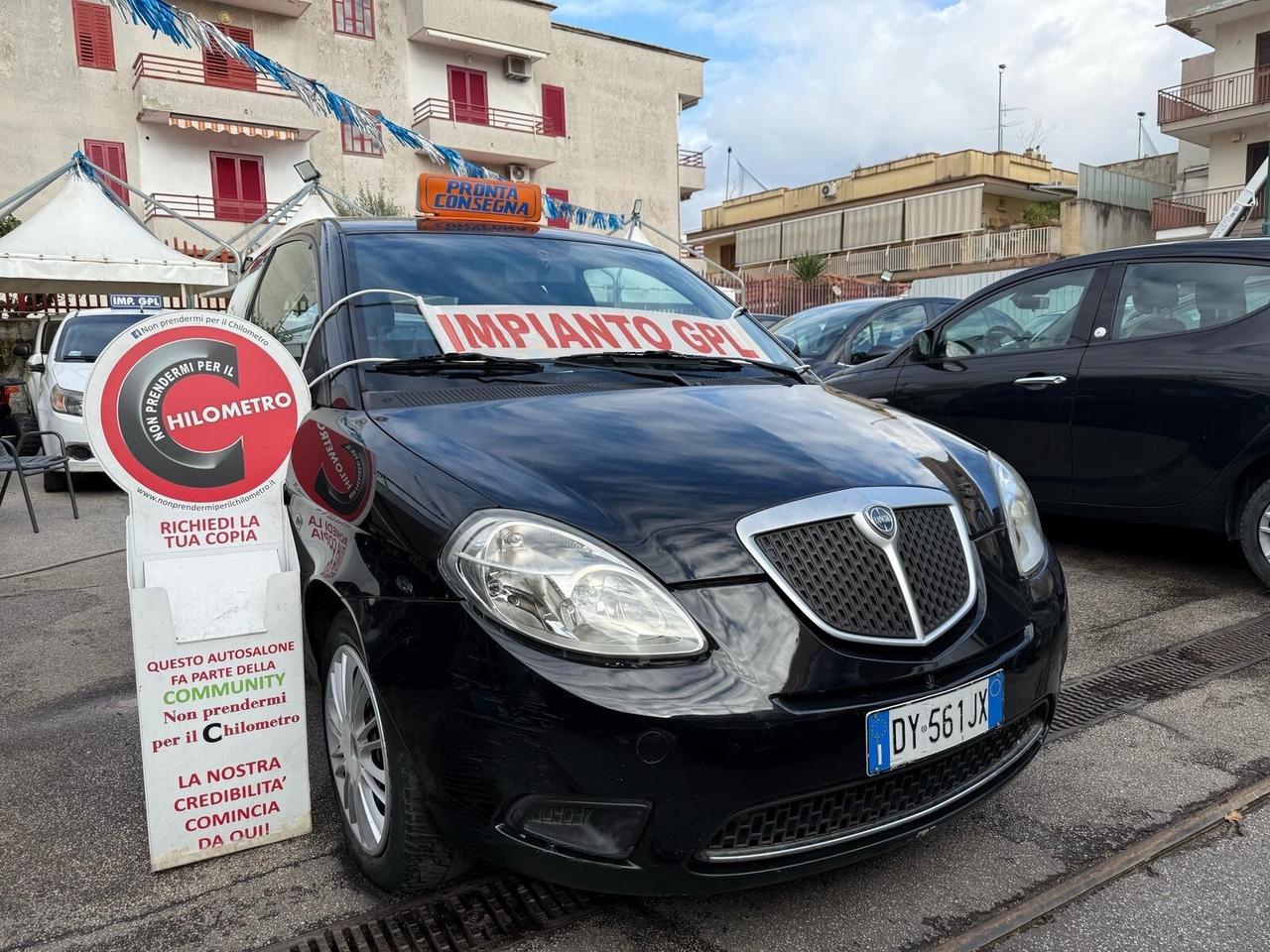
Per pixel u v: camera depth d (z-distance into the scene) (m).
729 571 1.88
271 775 2.45
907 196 32.19
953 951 2.00
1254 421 3.98
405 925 2.11
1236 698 3.25
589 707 1.73
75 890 2.28
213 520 2.34
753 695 1.77
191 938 2.08
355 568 2.12
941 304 7.56
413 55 26.06
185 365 2.26
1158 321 4.38
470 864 2.13
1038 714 2.25
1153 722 3.09
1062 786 2.70
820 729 1.79
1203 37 26.25
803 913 2.13
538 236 3.41
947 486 2.26
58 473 8.55
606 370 2.81
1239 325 4.11
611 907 2.16
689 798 1.75
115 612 4.67
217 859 2.41
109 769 2.93
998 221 32.28
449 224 3.34
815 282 23.69
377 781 2.19
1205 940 2.03
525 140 27.38
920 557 2.05
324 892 2.25
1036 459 4.77
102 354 2.19
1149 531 5.50
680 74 30.92
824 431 2.40
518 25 26.89
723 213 39.41
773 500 2.00
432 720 1.86
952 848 2.39
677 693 1.75
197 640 2.32
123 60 21.84
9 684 3.71
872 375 5.57
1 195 20.70
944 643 1.99
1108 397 4.44
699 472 2.08
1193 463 4.20
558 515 1.92
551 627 1.79
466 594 1.85
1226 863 2.31
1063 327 4.73
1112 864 2.30
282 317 3.27
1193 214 25.33
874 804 1.91
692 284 3.52
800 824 1.84
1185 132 26.02
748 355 3.14
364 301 2.80
